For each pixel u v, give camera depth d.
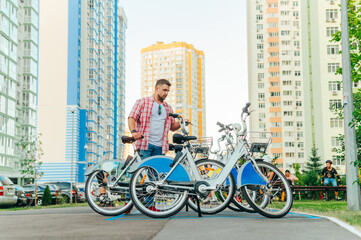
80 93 78.25
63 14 76.69
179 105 152.50
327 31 71.25
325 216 6.10
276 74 88.94
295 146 86.19
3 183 16.81
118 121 109.50
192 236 4.20
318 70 70.81
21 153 56.94
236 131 6.27
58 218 6.79
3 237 4.43
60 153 73.88
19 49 57.66
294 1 90.06
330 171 17.84
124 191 6.61
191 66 156.25
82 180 74.25
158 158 6.18
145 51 159.38
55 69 75.69
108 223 5.62
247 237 4.09
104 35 93.50
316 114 70.25
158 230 4.70
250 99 96.44
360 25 15.17
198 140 6.94
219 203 6.62
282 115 87.31
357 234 4.24
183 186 6.07
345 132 8.59
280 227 4.81
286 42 89.38
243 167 6.04
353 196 8.29
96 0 86.38
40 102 75.06
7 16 49.97
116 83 101.50
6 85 50.00
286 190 6.05
